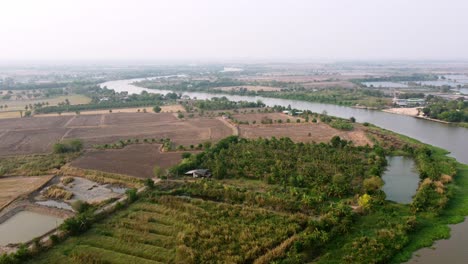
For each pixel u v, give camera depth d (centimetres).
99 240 5772
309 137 12838
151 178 8731
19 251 5291
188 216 6438
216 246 5419
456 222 6316
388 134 13188
